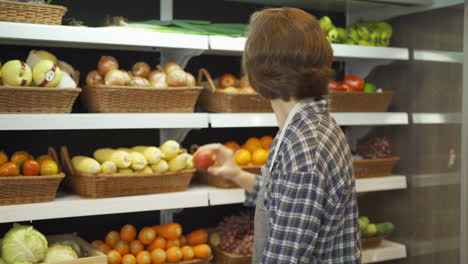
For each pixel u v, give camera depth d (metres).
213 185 2.27
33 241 1.78
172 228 2.13
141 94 2.00
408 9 2.54
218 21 2.54
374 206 2.74
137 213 2.42
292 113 1.15
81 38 1.87
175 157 2.11
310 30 1.13
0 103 1.75
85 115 1.90
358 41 2.54
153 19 2.40
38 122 1.81
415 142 2.54
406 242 2.60
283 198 1.05
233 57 2.58
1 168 1.79
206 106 2.33
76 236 2.18
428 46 2.43
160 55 2.43
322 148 1.07
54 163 1.89
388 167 2.57
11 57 2.15
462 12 2.24
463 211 2.27
